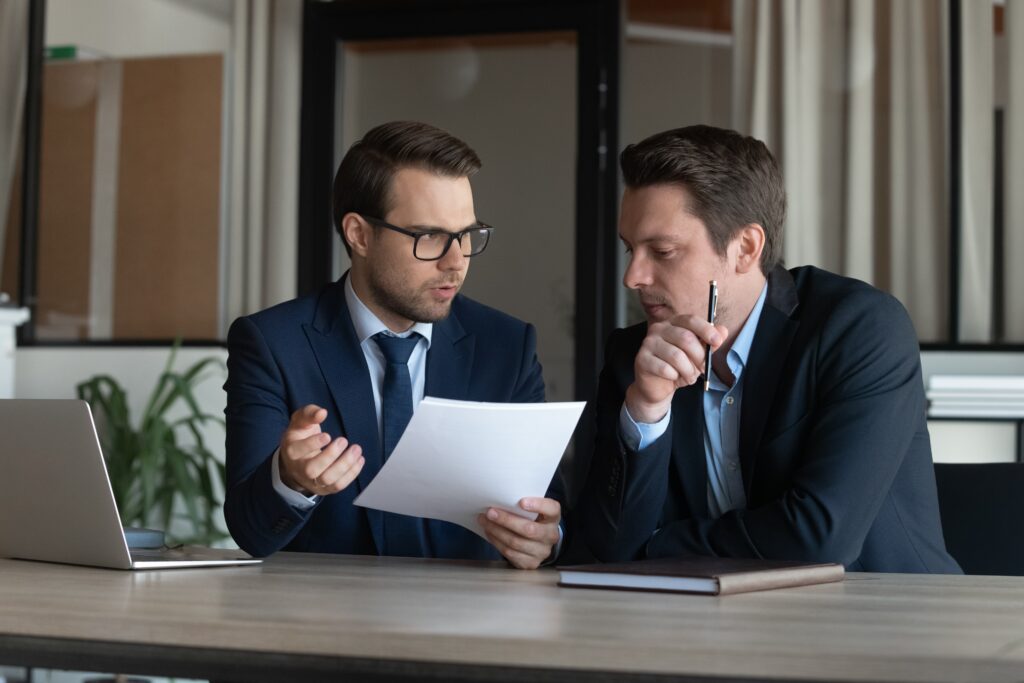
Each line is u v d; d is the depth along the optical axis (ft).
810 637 3.39
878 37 14.80
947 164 14.57
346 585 4.78
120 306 16.99
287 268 16.60
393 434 7.04
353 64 16.49
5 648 3.92
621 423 5.98
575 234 15.55
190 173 16.89
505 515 5.60
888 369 6.17
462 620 3.71
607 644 3.26
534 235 15.70
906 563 6.21
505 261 15.79
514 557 5.63
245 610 3.92
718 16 15.39
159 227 16.96
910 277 14.64
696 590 4.52
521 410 5.28
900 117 14.71
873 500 5.89
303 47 16.57
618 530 6.00
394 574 5.28
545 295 15.62
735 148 6.40
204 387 16.43
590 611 3.97
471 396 7.30
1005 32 14.44
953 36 14.55
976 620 3.82
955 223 14.49
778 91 15.10
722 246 6.31
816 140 14.93
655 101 15.58
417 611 3.93
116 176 17.11
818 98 14.94
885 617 3.87
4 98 17.28
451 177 7.07
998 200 14.43
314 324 7.19
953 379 13.33
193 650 3.68
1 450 5.69
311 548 7.04
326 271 16.43
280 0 16.78
